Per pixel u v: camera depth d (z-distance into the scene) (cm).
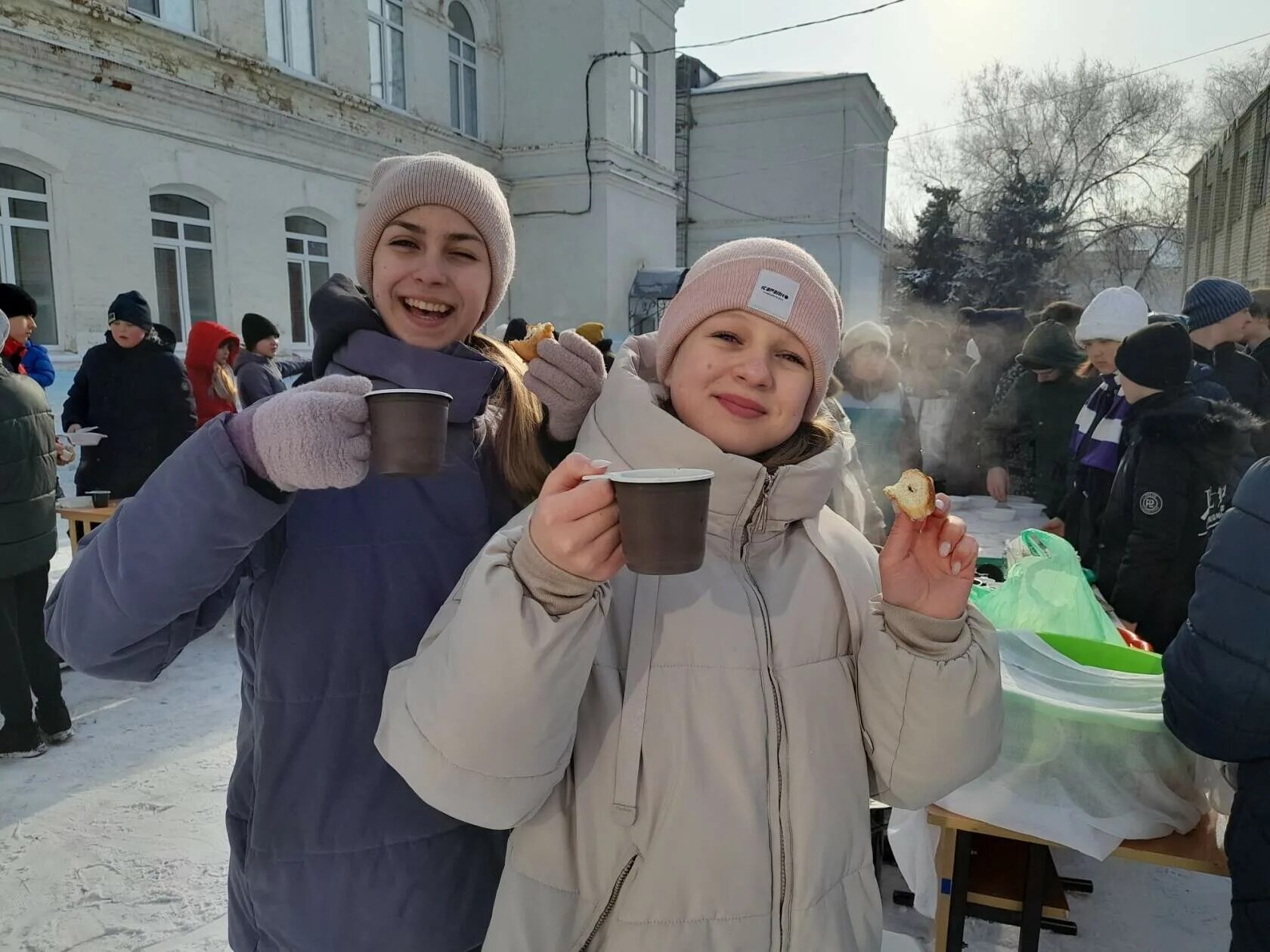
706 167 2420
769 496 110
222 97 923
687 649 101
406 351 123
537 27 1434
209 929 218
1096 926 225
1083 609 207
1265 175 1961
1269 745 126
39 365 593
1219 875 152
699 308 113
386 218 129
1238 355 352
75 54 773
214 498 93
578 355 137
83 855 248
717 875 96
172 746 317
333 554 115
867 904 108
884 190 2747
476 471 130
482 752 85
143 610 96
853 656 113
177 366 467
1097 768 158
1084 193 2867
